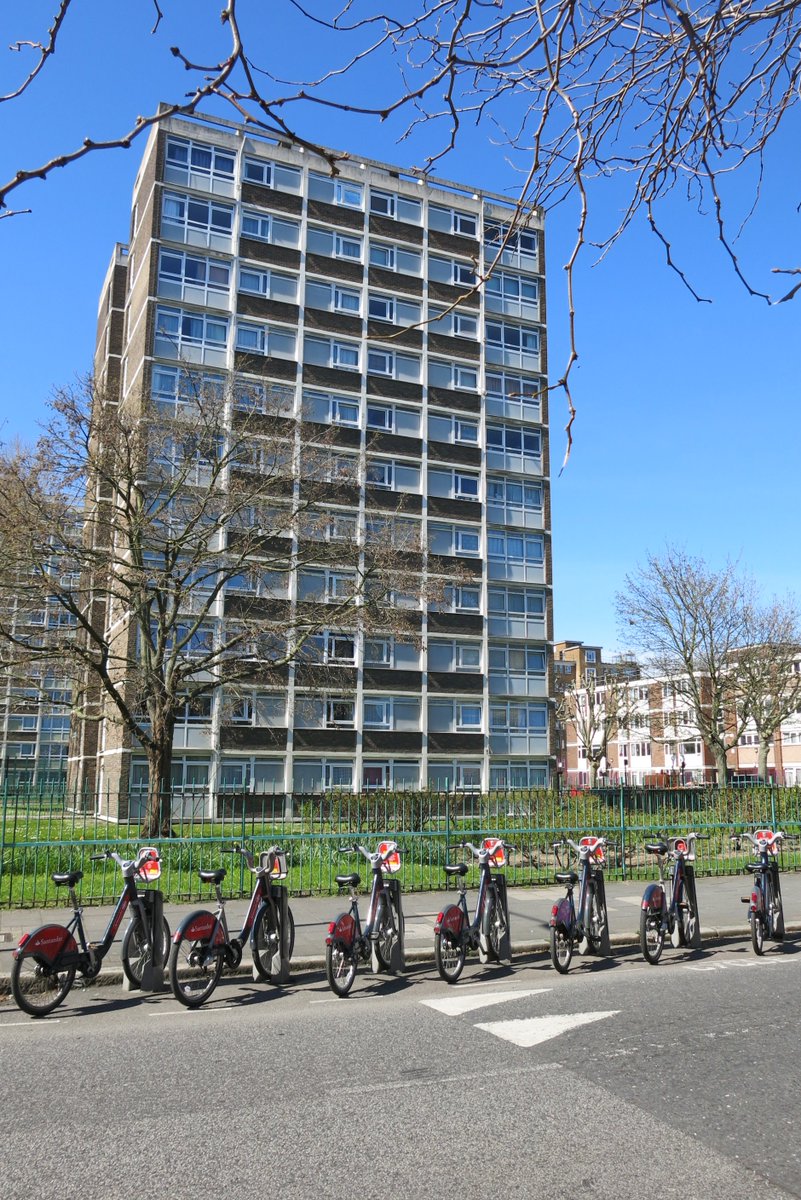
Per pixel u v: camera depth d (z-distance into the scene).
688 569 46.28
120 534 25.39
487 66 2.82
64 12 2.08
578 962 11.02
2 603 22.16
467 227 48.34
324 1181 4.59
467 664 43.94
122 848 14.39
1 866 13.10
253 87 2.31
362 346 44.59
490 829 16.33
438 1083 6.12
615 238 3.33
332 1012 8.35
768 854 12.48
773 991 9.08
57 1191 4.50
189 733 36.66
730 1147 5.04
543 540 47.28
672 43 3.01
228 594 34.78
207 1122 5.41
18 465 20.34
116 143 2.14
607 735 56.84
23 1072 6.46
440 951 9.62
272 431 24.62
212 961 8.98
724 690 47.12
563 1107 5.66
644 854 19.88
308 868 15.74
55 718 70.56
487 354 47.53
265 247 42.91
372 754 40.75
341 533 26.36
